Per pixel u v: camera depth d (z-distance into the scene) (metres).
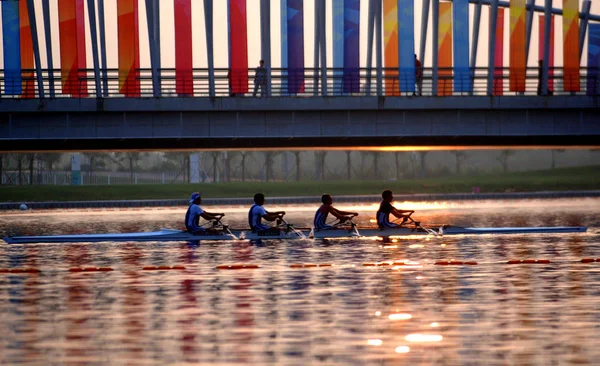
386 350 46.72
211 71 161.12
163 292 68.50
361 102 157.38
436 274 78.00
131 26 159.25
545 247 102.38
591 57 183.12
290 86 164.00
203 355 46.12
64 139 154.50
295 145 163.25
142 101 154.12
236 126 156.38
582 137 165.62
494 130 161.00
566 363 43.72
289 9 161.75
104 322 55.41
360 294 65.88
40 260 93.62
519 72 169.38
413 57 164.38
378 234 115.31
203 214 115.31
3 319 56.72
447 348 47.03
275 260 90.69
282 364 44.06
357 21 164.12
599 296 63.84
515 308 58.88
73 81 159.88
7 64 159.62
